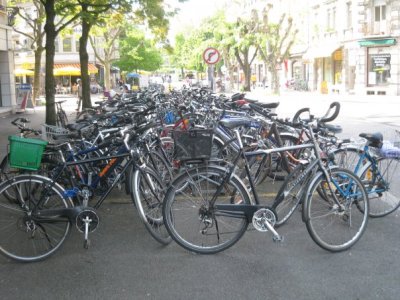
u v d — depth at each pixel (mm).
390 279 4285
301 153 5641
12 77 24344
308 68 48438
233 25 39812
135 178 5105
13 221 5004
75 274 4492
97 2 15672
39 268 4633
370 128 14953
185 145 4781
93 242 5266
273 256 4812
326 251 4895
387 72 37125
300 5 38969
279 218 5434
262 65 64688
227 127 6617
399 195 6469
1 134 14648
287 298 3975
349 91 39844
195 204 4812
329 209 5121
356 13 37875
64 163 5113
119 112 8336
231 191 4836
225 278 4352
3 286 4273
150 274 4465
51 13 13383
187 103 10180
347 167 5750
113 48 41031
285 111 22703
